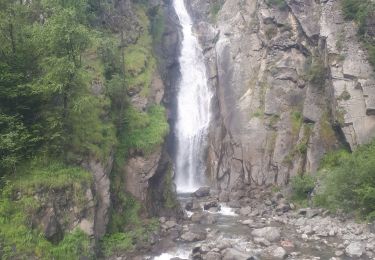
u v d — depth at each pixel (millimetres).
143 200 32031
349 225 29656
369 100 36906
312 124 41375
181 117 48938
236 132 45188
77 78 26875
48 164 24781
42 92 25562
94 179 26609
